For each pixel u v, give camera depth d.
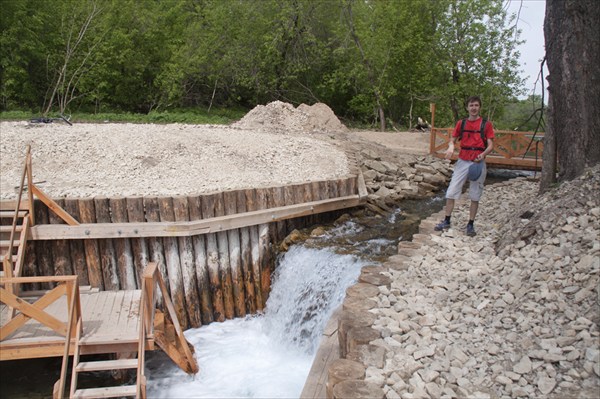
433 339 4.57
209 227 7.79
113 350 5.97
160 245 7.75
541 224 6.00
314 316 7.42
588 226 5.47
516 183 11.12
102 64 22.03
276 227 8.78
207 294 8.05
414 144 16.83
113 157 10.32
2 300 5.48
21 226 7.14
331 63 27.25
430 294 5.43
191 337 7.70
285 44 26.08
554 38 6.76
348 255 7.73
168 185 8.86
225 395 6.30
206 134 12.69
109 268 7.64
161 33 24.88
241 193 8.38
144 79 25.12
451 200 7.32
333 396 3.89
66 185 8.68
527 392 3.70
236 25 25.62
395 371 4.12
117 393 5.38
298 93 28.05
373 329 4.70
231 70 25.77
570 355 3.93
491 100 22.52
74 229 7.34
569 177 6.75
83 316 6.50
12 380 6.61
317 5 25.84
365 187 10.54
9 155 10.20
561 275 4.97
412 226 9.52
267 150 11.77
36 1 21.08
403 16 23.64
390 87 24.19
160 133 12.22
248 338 7.76
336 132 15.59
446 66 22.70
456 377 4.00
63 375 5.30
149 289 6.06
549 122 7.16
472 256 6.36
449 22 22.44
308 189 9.31
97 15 22.12
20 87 21.09
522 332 4.41
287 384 6.42
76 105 23.14
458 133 7.07
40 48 20.91
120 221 7.67
